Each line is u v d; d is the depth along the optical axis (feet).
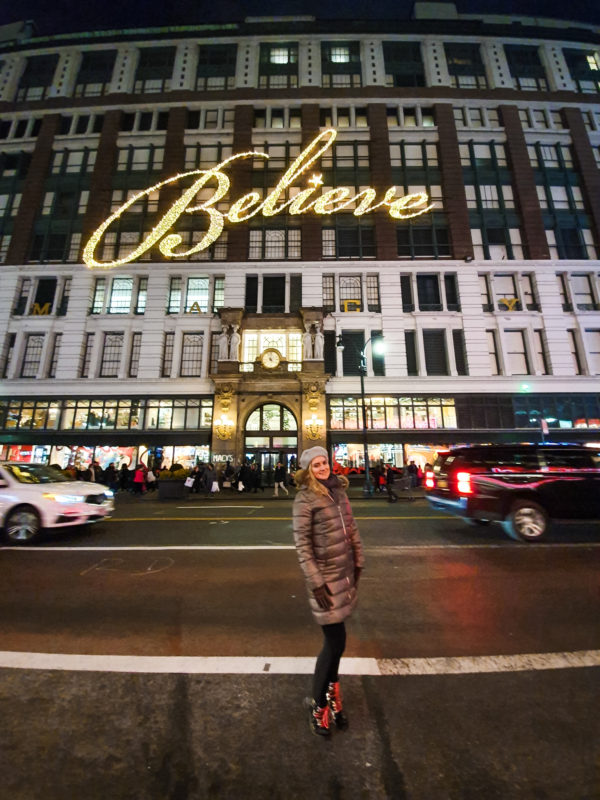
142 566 20.65
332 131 95.91
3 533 26.32
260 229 93.20
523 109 101.65
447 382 82.02
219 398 80.69
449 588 17.19
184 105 101.09
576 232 92.73
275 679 10.18
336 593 8.50
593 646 11.96
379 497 59.41
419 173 95.86
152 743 7.87
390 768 7.23
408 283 89.56
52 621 13.96
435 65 104.06
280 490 71.92
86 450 80.02
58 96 103.65
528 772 7.14
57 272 88.94
